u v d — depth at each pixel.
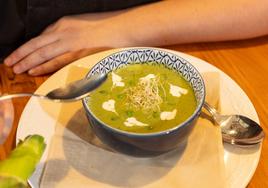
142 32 0.56
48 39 0.57
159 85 0.39
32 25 0.63
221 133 0.38
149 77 0.40
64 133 0.39
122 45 0.56
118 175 0.35
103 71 0.40
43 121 0.40
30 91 0.47
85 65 0.47
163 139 0.33
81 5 0.62
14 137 0.40
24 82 0.49
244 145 0.37
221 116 0.40
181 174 0.35
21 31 0.64
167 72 0.41
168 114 0.36
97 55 0.49
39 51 0.54
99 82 0.36
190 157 0.36
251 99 0.45
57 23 0.62
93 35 0.57
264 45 0.53
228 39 0.54
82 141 0.38
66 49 0.55
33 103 0.42
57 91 0.36
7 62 0.53
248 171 0.35
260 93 0.45
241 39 0.54
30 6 0.61
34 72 0.50
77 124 0.40
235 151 0.37
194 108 0.37
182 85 0.39
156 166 0.36
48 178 0.34
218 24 0.55
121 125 0.36
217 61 0.51
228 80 0.45
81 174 0.35
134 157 0.36
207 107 0.40
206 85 0.43
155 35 0.56
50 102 0.42
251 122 0.39
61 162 0.36
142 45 0.56
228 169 0.36
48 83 0.45
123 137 0.33
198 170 0.35
